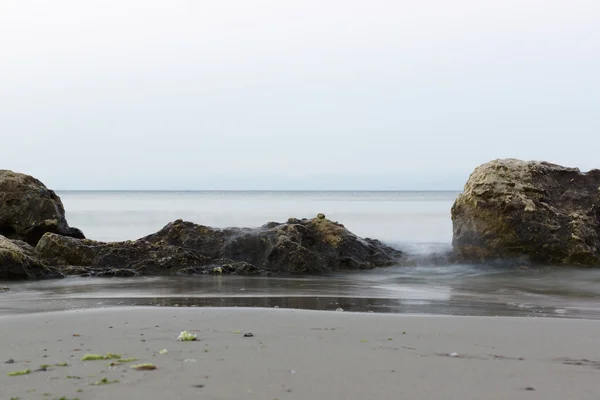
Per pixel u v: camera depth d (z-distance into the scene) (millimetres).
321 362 6047
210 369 5688
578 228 17969
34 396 4809
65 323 8500
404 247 21531
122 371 5602
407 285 15625
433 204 67125
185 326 8250
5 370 5691
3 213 20469
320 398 4828
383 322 8695
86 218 40375
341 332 7836
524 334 7812
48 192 21938
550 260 18094
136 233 30312
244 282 15961
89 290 14211
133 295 13289
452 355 6480
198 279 16562
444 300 12523
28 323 8508
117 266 17969
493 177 18703
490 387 5211
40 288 14578
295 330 7969
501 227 18219
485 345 7074
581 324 8617
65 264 17922
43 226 20609
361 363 6027
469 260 18844
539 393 5047
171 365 5852
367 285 15594
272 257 18406
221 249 18797
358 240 19906
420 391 5066
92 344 6992
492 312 10680
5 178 20969
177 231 19344
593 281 15656
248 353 6441
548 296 13312
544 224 18016
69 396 4809
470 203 18859
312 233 19438
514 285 15281
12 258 15906
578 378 5531
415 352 6617
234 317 9086
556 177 19516
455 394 4996
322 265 18453
